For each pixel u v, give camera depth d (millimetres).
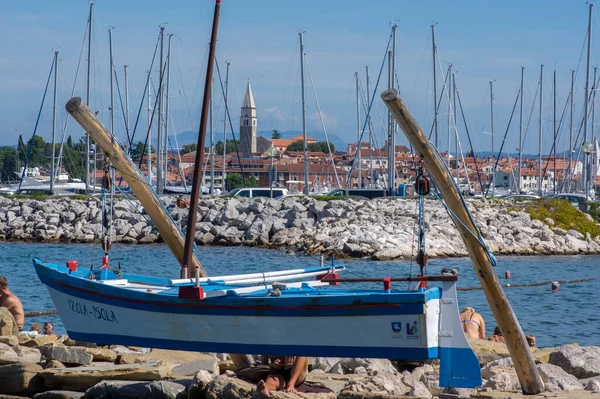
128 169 21484
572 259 78750
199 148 22875
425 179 17234
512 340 17500
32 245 84938
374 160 199125
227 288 20141
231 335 18031
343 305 16859
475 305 44656
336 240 76188
